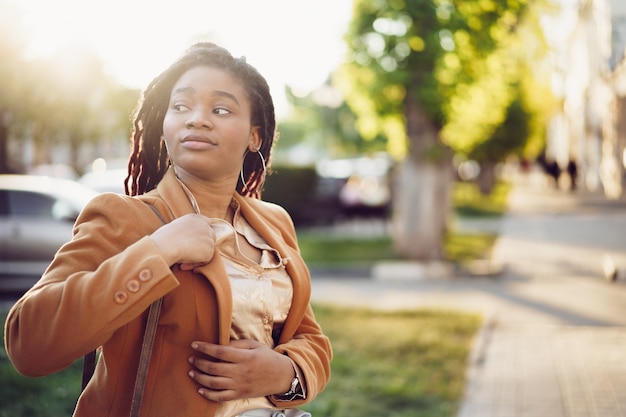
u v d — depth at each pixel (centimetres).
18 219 1041
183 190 187
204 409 174
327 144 4244
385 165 2300
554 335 795
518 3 1273
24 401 521
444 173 1486
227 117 187
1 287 1027
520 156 3228
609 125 1458
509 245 1631
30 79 1267
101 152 3997
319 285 1239
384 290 1162
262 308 187
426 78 1281
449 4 1266
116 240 170
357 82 1316
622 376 629
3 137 1398
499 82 1411
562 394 580
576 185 3212
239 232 197
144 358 167
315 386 195
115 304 156
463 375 628
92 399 179
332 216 2220
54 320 157
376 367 652
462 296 1072
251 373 177
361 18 1281
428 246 1419
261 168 215
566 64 1438
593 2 902
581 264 1317
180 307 172
